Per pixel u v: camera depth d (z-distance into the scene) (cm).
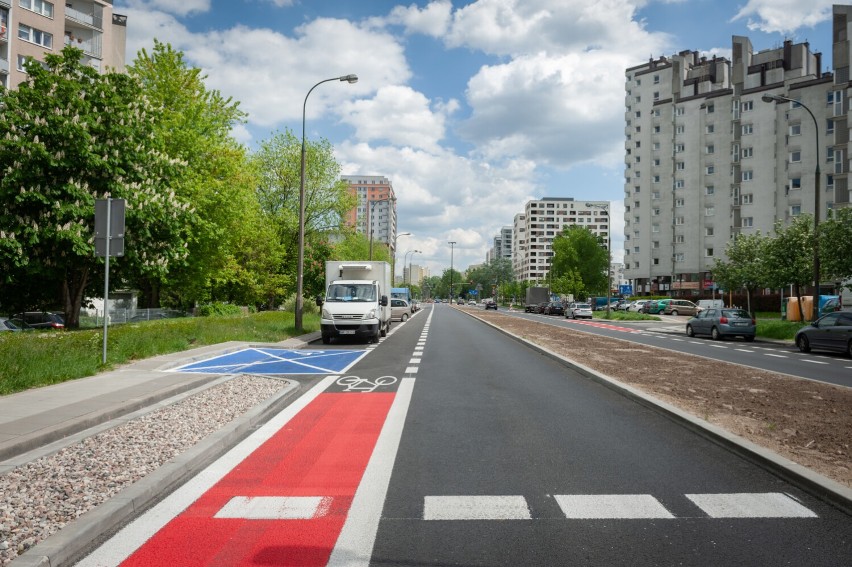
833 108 6288
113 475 491
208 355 1555
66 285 2427
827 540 378
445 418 773
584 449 611
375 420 761
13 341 1231
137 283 3416
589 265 8656
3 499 431
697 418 729
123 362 1295
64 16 5119
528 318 5081
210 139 3253
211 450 594
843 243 2305
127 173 2367
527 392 995
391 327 3378
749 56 7919
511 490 478
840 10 6338
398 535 385
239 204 3316
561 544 371
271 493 470
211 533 387
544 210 18038
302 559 348
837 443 616
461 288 19175
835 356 1933
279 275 4222
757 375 1207
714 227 8019
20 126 2159
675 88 8600
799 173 6969
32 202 2102
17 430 617
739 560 348
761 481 503
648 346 1991
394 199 17700
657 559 350
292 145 4550
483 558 351
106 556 352
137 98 2514
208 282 3325
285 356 1620
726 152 7912
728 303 6016
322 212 4566
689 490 479
